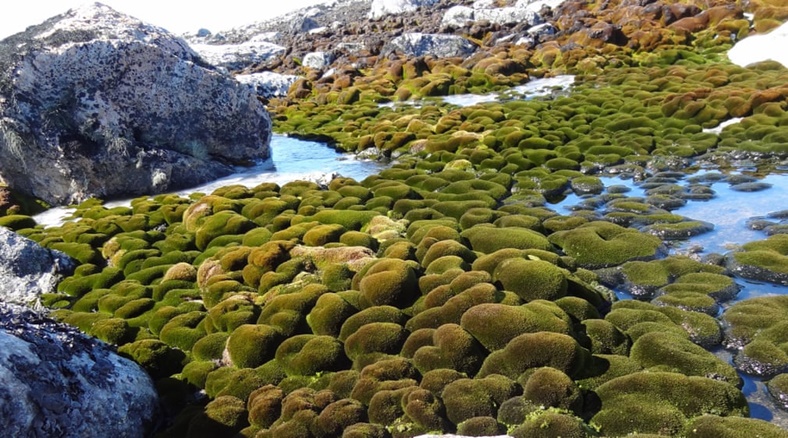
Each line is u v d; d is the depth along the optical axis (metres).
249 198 17.36
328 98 35.62
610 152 19.47
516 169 18.97
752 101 20.91
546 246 12.52
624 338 9.41
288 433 7.80
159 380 9.66
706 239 13.16
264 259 12.48
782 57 27.02
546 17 48.59
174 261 13.94
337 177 19.25
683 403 7.75
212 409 8.55
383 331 9.49
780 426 7.63
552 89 30.33
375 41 47.75
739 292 10.91
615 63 33.03
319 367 9.27
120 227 16.05
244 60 55.81
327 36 60.38
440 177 18.42
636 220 14.28
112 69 19.34
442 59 39.00
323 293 10.93
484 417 7.64
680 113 21.73
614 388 8.11
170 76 20.44
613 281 11.89
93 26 19.53
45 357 7.54
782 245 11.89
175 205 17.28
